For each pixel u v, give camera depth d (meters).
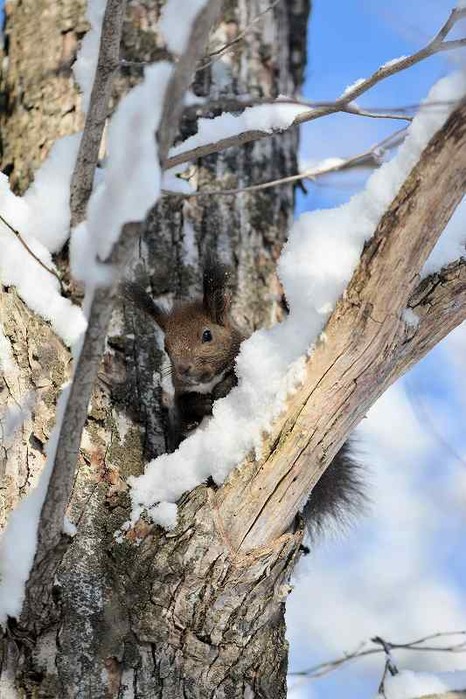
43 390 5.71
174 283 7.02
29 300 5.93
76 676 5.06
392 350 5.02
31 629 5.04
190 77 3.81
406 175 4.93
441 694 5.70
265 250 7.45
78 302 6.08
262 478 5.09
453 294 5.10
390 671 6.36
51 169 6.34
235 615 5.23
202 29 3.72
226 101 4.66
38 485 4.82
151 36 7.40
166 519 5.28
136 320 6.54
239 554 5.14
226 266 7.04
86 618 5.18
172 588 5.22
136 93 3.91
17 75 7.50
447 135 4.54
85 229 4.33
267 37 8.10
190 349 6.78
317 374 5.01
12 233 6.09
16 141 7.23
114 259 3.95
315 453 5.09
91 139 4.88
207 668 5.23
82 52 7.00
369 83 4.92
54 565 4.79
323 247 5.13
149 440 5.96
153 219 7.12
